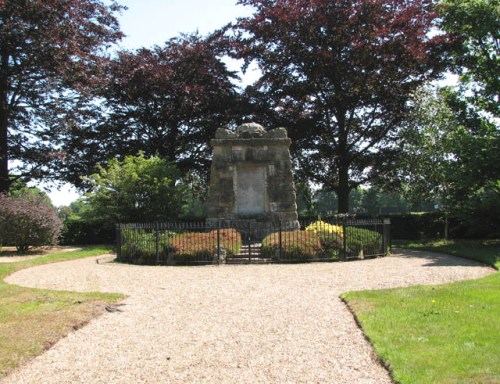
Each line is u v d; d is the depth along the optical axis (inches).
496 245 701.9
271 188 714.2
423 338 225.6
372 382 185.6
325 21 941.8
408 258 580.1
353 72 954.7
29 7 850.1
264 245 562.6
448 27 747.4
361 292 336.5
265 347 229.1
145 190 816.3
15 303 316.5
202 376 196.1
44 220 757.9
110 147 1086.4
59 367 209.6
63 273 476.4
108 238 995.9
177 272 470.9
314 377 192.2
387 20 949.8
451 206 759.1
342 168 1078.4
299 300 325.4
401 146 951.0
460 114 809.5
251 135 733.3
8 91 935.0
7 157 968.3
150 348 231.6
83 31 975.0
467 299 301.4
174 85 1060.5
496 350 205.5
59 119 987.3
